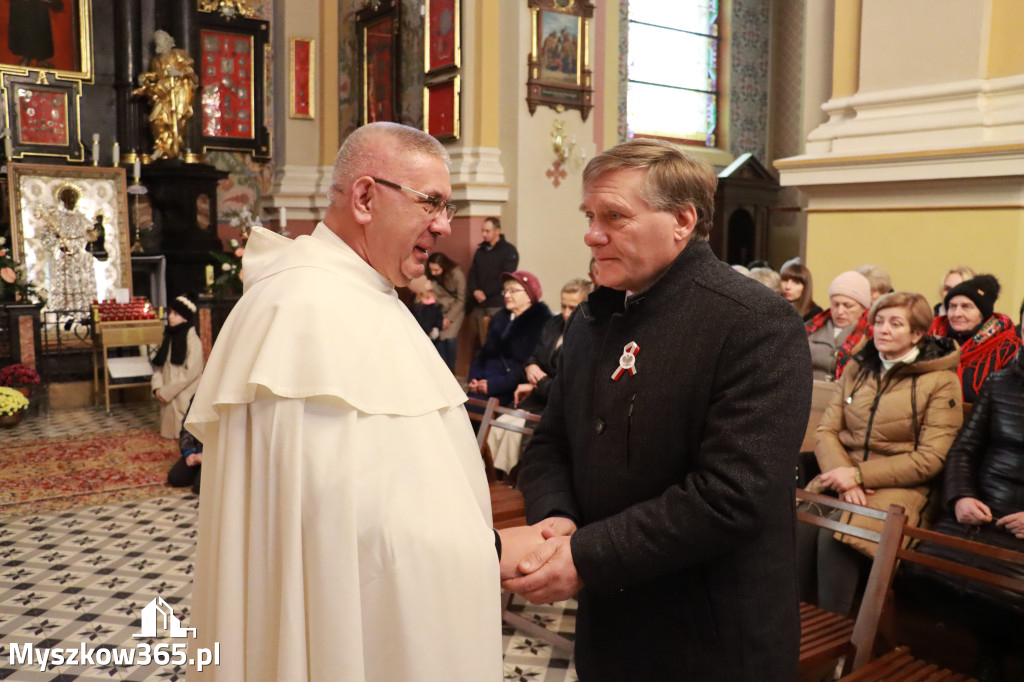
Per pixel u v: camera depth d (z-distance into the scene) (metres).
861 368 3.23
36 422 7.68
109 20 10.91
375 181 1.61
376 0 10.80
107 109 10.95
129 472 5.97
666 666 1.63
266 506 1.44
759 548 1.59
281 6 11.89
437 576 1.45
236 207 12.03
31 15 10.38
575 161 9.44
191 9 11.34
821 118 5.10
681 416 1.59
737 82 13.73
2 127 10.25
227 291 8.60
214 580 1.51
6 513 5.05
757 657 1.58
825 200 4.81
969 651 2.51
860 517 2.92
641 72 12.98
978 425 2.86
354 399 1.45
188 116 11.03
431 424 1.57
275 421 1.44
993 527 2.65
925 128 4.31
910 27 4.42
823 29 5.06
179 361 6.93
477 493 1.75
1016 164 3.88
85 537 4.67
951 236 4.24
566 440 1.93
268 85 12.13
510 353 5.50
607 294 1.76
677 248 1.65
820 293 4.88
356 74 11.58
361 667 1.40
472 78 9.12
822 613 2.68
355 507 1.42
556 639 3.28
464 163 9.06
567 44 9.23
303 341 1.48
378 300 1.64
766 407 1.48
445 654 1.46
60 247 9.94
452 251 9.18
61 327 9.81
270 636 1.45
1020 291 4.03
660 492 1.62
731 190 12.77
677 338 1.60
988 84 4.17
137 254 10.78
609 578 1.53
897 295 3.08
